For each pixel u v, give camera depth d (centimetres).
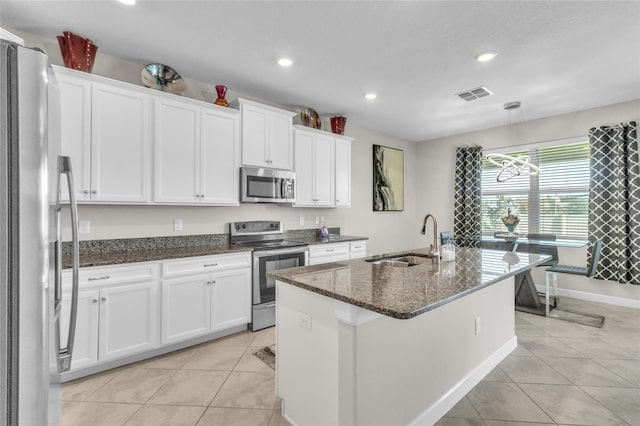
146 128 265
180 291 263
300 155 386
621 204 376
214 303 283
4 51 84
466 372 212
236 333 307
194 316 271
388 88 343
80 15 217
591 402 197
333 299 146
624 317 348
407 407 166
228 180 317
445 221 559
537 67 292
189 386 214
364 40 248
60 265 113
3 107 84
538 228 461
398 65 290
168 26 230
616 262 382
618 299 389
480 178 504
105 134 244
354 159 495
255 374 229
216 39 248
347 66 292
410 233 590
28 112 87
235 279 297
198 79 324
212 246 323
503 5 205
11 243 84
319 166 407
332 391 148
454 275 180
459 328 205
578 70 298
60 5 206
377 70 300
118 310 232
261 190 340
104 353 226
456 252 275
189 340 274
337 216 473
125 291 235
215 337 292
